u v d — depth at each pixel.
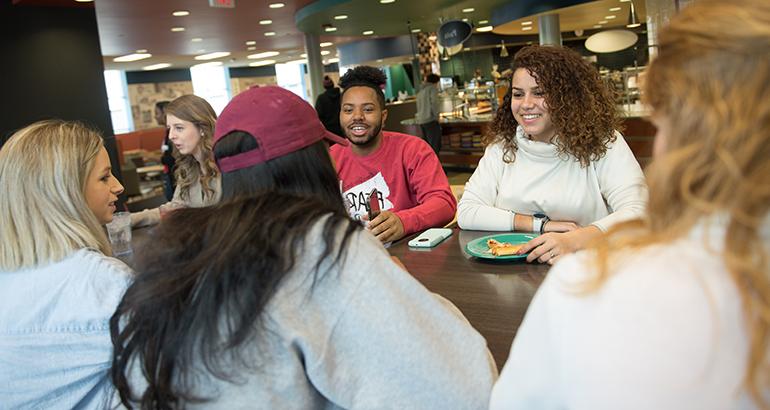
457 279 1.54
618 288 0.56
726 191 0.52
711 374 0.52
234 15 8.10
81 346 1.04
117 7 6.79
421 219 2.12
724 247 0.52
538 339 0.63
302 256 0.79
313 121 0.93
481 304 1.35
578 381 0.57
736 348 0.52
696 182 0.53
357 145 2.45
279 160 0.89
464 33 8.79
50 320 1.05
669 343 0.53
